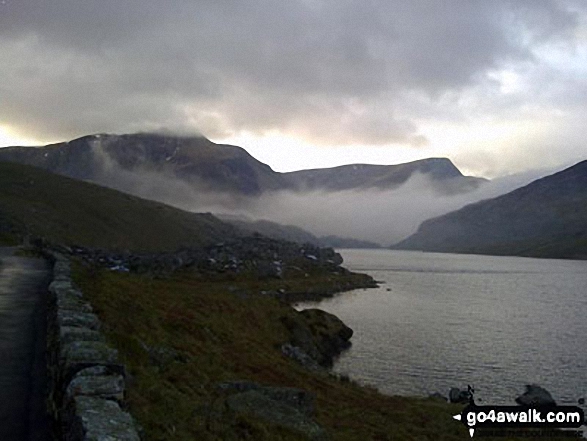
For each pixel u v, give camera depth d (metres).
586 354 70.38
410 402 39.31
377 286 174.88
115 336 19.11
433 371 59.81
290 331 63.88
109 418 8.77
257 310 63.91
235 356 35.03
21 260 47.75
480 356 68.31
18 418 11.18
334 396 34.91
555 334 85.62
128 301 31.05
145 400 14.43
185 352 26.50
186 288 64.19
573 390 52.75
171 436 12.68
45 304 23.67
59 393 11.03
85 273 38.66
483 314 108.50
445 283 190.50
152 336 25.12
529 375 58.75
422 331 86.94
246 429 17.95
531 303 129.00
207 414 16.50
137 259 124.81
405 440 27.45
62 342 12.48
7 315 20.97
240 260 166.38
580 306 123.31
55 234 181.25
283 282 150.62
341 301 130.38
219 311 55.03
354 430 26.88
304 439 19.92
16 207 191.00
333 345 70.69
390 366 61.75
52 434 10.51
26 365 14.69
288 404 24.14
